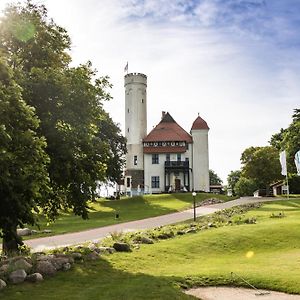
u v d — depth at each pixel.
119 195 76.00
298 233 25.75
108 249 19.58
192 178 83.56
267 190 84.69
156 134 86.69
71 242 26.92
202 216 42.62
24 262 15.30
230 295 14.09
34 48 24.28
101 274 15.78
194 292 14.47
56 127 21.62
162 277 15.66
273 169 79.88
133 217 44.72
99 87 24.70
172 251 21.00
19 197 16.09
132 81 89.00
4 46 23.59
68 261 16.48
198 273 16.50
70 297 12.84
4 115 15.84
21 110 16.45
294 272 16.47
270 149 82.06
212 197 67.12
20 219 16.98
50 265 15.46
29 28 23.95
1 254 20.48
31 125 17.30
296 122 81.12
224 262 19.36
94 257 17.94
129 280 15.07
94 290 13.62
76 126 22.33
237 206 51.59
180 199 64.69
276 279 15.45
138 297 12.98
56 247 22.84
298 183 81.69
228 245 23.08
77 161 22.36
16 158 15.87
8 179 15.00
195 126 84.75
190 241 23.22
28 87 21.45
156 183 83.94
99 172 24.17
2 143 15.05
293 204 53.72
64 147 21.52
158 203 61.31
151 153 84.69
